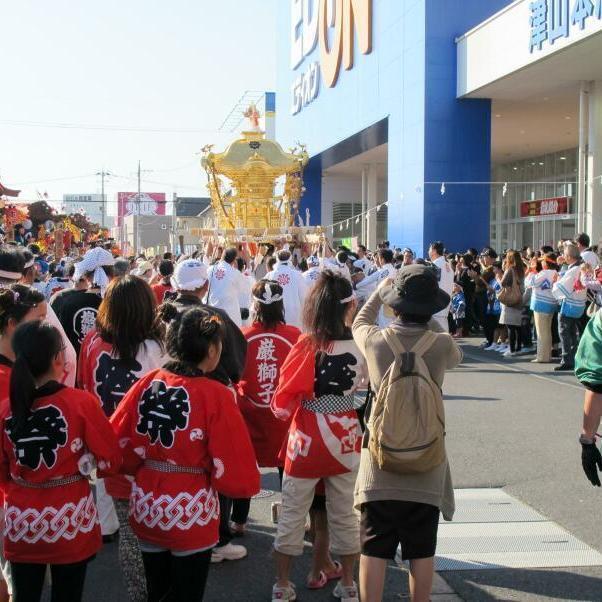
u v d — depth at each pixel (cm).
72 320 658
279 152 2244
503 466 733
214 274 993
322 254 1580
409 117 2817
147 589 392
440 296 397
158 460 376
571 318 1313
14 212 2262
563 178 3878
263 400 548
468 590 479
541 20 2066
